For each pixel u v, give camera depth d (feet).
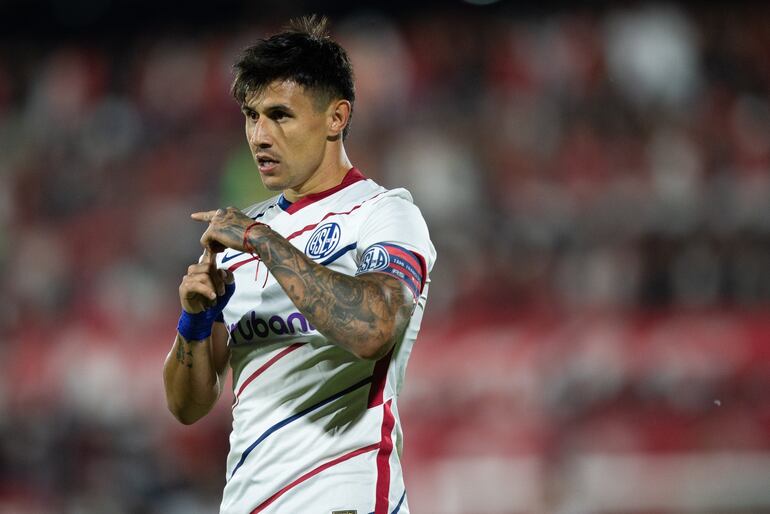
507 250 147.23
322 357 33.86
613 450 125.80
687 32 184.55
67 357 155.12
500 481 123.24
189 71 204.03
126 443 140.77
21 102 209.67
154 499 132.77
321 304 30.96
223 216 33.14
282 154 34.83
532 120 174.19
